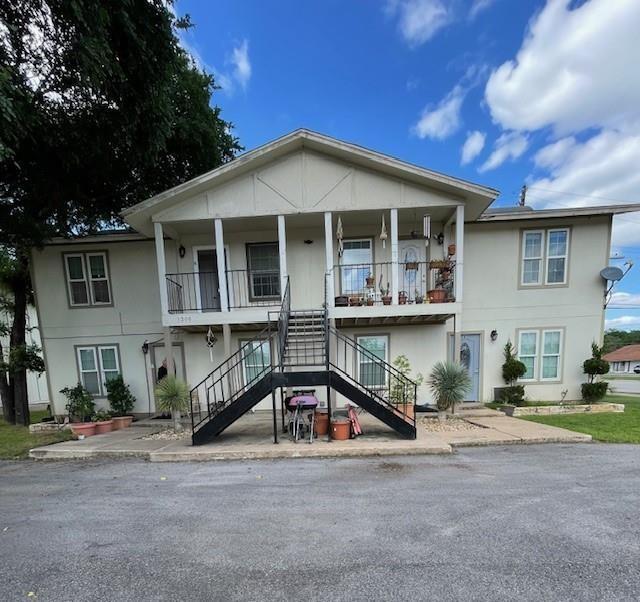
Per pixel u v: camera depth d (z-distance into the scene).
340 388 5.95
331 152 7.77
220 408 7.46
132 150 7.21
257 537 3.10
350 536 3.07
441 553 2.78
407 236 9.17
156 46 6.52
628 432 6.36
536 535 3.01
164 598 2.36
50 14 5.10
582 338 9.16
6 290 10.45
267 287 9.48
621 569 2.54
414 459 5.15
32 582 2.58
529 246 9.15
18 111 5.01
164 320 8.09
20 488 4.52
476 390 9.33
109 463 5.54
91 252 9.73
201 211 8.01
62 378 9.89
